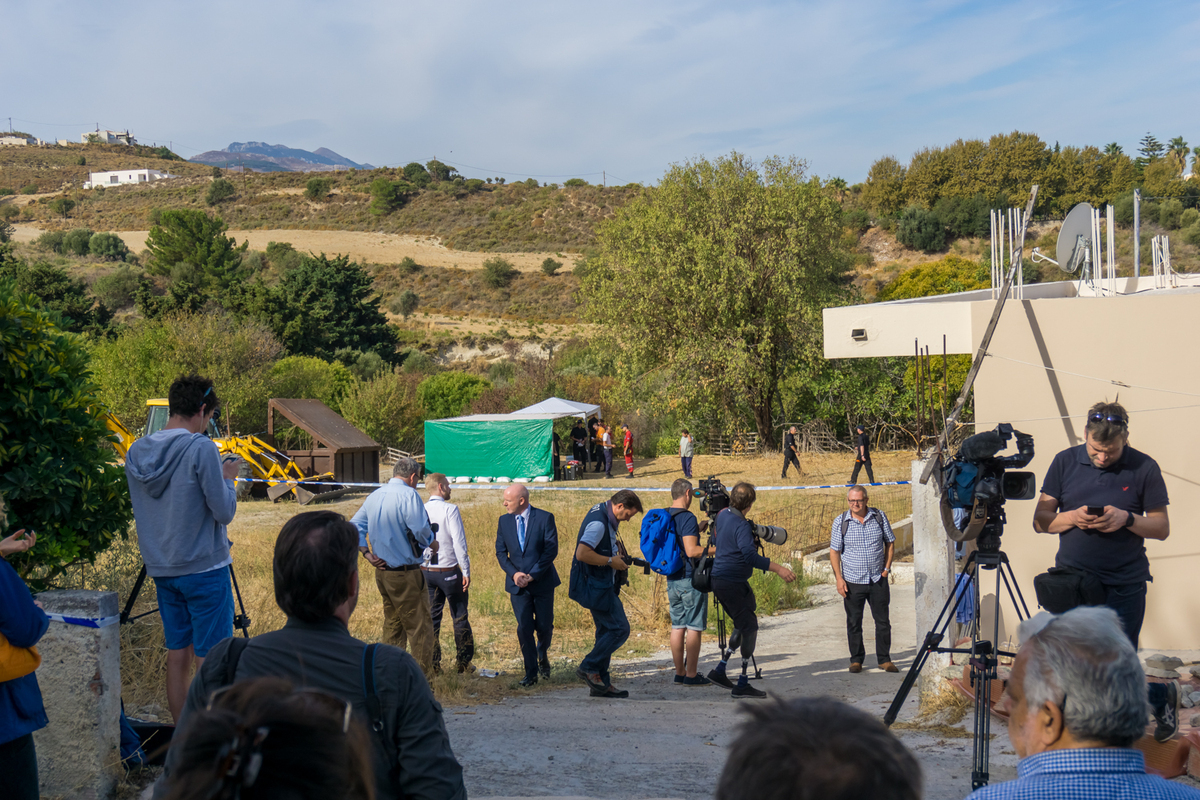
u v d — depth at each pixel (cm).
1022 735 194
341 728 117
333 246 10012
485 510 1903
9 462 446
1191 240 5728
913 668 463
